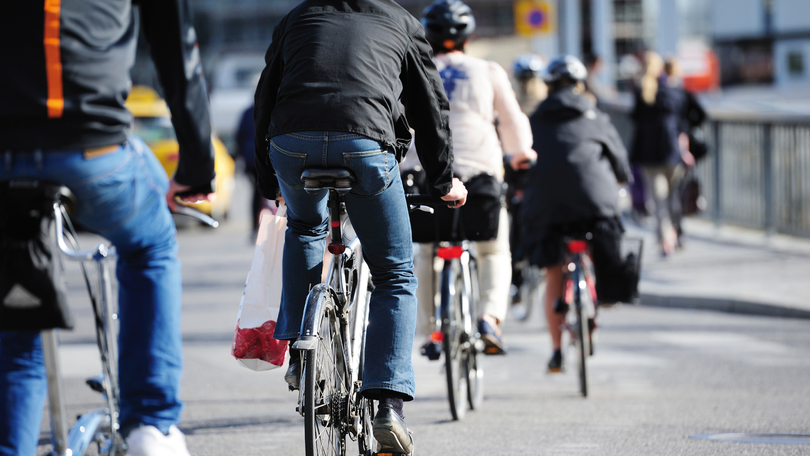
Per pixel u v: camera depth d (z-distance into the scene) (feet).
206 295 144.15
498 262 83.15
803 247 166.20
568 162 90.17
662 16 343.26
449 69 79.66
